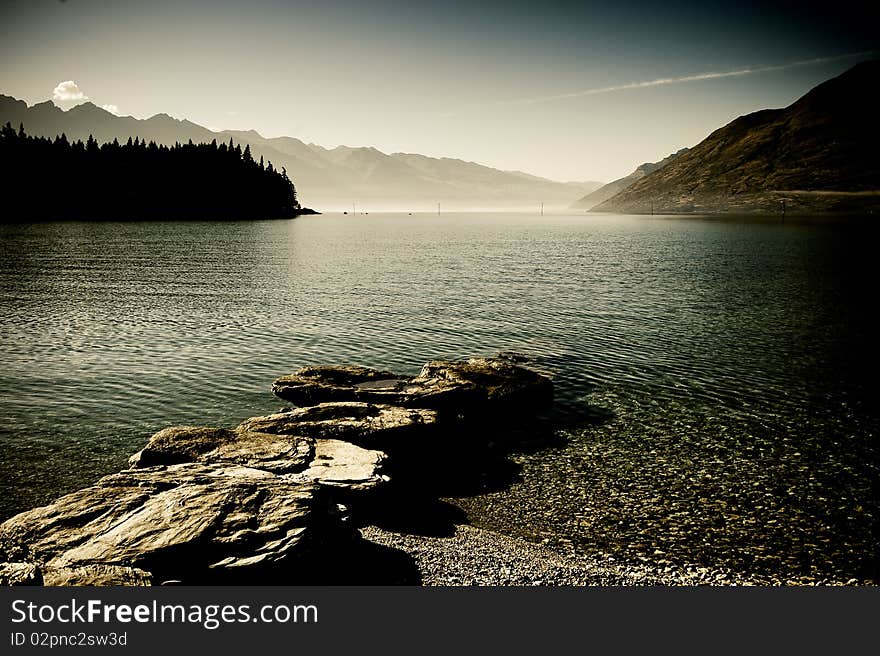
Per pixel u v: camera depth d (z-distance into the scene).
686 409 30.61
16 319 49.09
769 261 104.50
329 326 48.75
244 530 14.34
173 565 13.53
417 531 18.44
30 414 28.03
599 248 141.75
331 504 16.64
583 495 21.23
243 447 20.70
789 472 23.09
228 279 77.19
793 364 38.88
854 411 30.17
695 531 18.59
